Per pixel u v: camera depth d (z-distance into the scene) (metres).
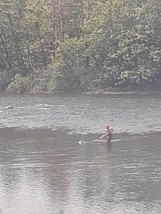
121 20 81.12
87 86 81.75
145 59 79.88
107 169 30.66
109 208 24.30
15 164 32.28
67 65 83.12
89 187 27.33
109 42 81.50
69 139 40.12
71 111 56.19
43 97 74.25
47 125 47.25
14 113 56.12
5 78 88.88
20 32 89.81
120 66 80.62
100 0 85.62
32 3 88.25
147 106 58.78
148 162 32.12
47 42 88.62
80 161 32.81
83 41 82.94
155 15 80.00
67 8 87.06
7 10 89.19
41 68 89.69
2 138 41.25
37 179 28.92
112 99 68.00
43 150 36.22
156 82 80.31
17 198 25.88
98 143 38.25
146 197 25.67
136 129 43.59
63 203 25.06
